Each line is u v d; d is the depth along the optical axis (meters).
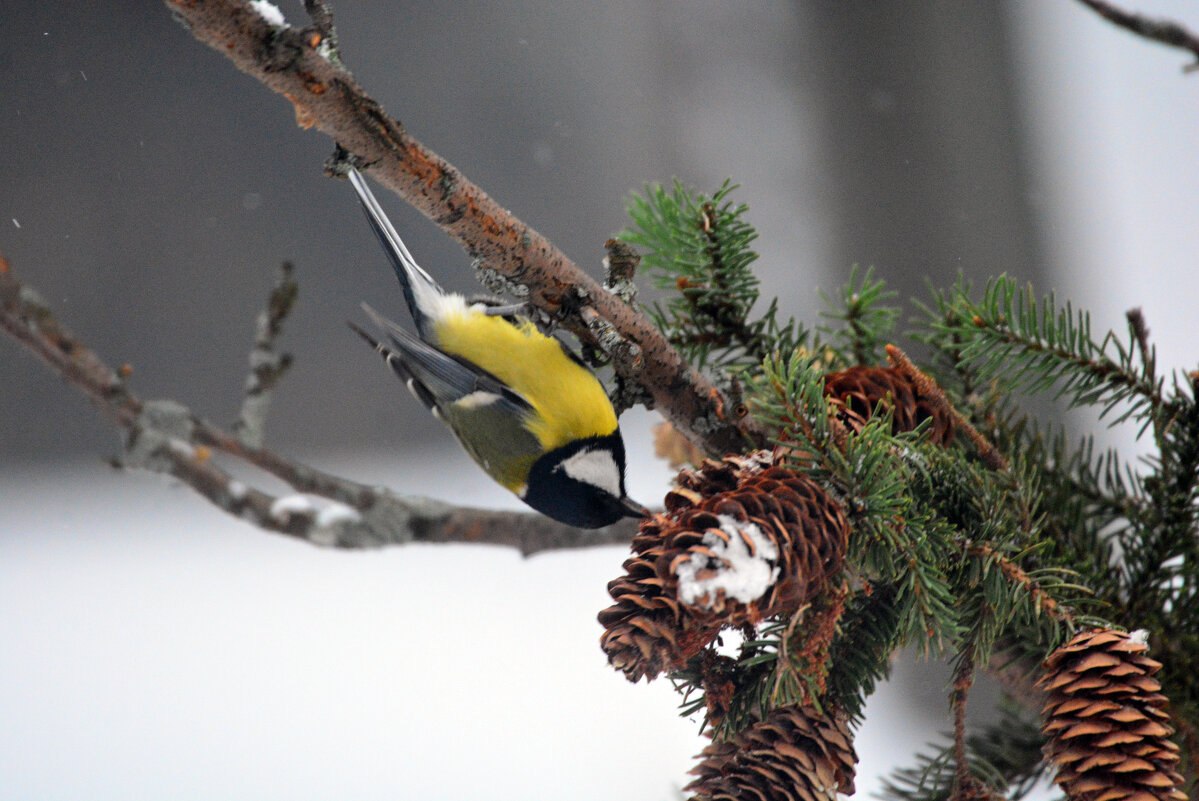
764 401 3.73
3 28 16.86
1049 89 11.71
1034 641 3.96
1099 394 4.37
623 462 6.59
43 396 16.67
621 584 3.13
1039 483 4.25
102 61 17.14
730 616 3.04
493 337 6.69
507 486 6.82
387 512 6.45
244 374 16.83
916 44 11.30
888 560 3.44
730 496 3.29
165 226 17.03
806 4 12.14
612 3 15.46
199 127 17.19
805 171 12.18
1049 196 11.38
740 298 4.75
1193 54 5.07
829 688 3.57
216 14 3.38
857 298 4.73
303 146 17.22
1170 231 11.71
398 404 16.48
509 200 16.31
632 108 15.33
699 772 3.42
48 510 15.48
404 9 16.58
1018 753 4.54
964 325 4.42
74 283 16.69
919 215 11.19
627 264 4.50
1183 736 3.90
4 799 9.91
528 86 16.31
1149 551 4.22
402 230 16.70
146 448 6.31
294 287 6.49
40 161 16.86
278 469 6.47
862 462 3.52
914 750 8.27
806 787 3.21
